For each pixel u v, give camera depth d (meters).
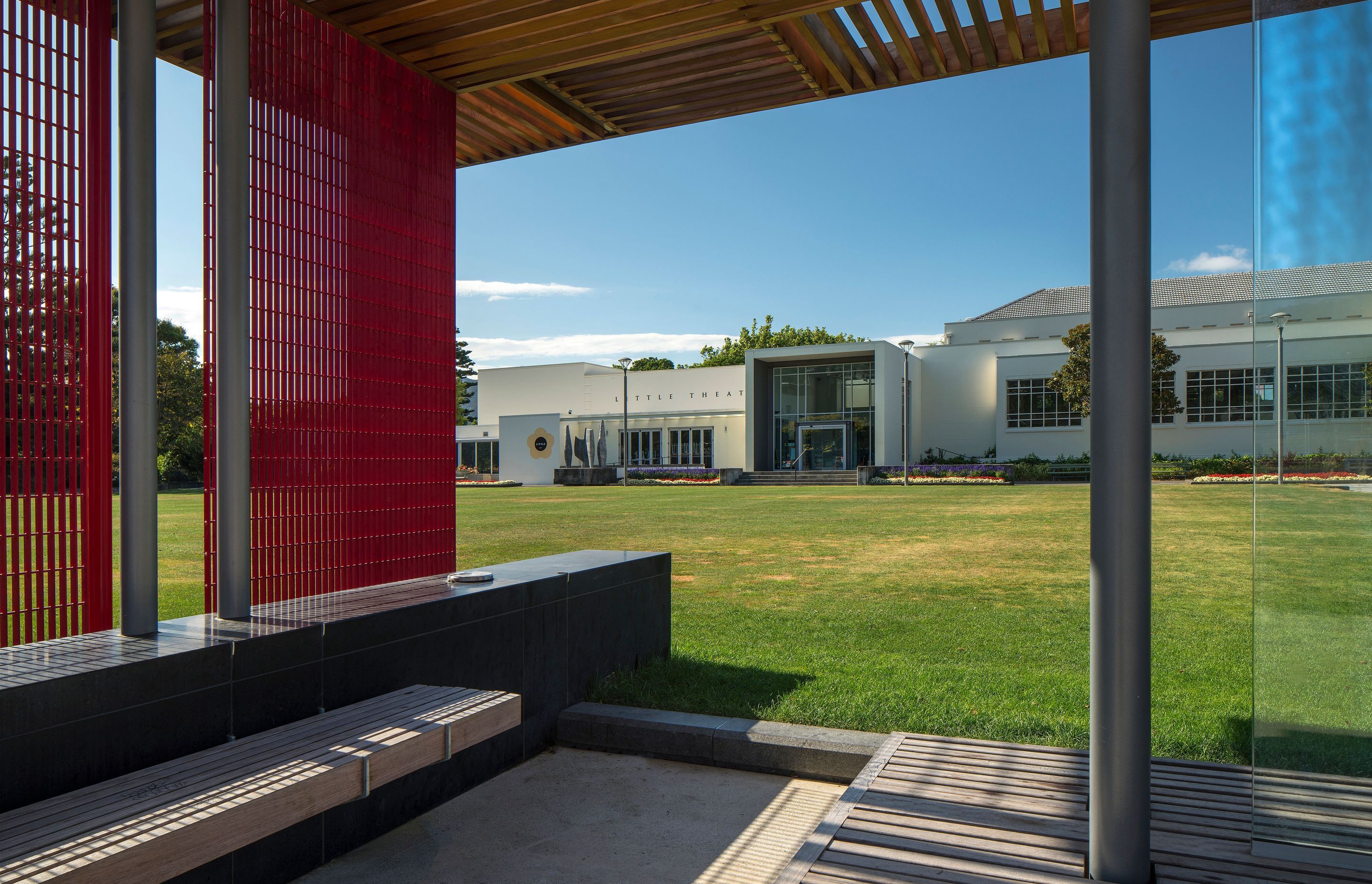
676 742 4.01
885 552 11.73
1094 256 1.95
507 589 3.94
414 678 3.40
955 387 43.25
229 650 2.68
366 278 4.09
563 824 3.28
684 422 45.44
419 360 4.43
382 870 2.88
